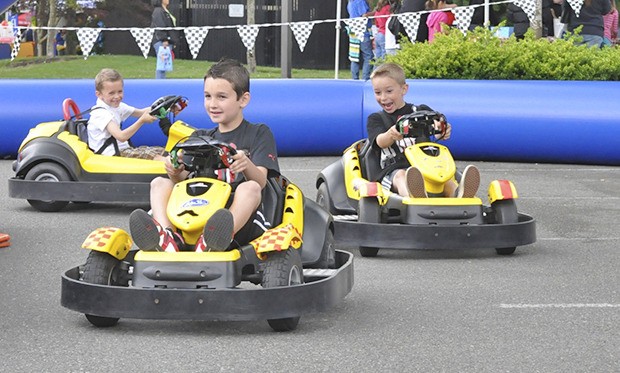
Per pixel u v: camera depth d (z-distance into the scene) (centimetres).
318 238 677
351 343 577
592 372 529
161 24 1839
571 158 1444
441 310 654
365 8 1897
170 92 1441
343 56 2664
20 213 1035
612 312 652
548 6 1864
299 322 621
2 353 556
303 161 1445
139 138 1453
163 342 577
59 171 1025
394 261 817
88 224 980
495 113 1444
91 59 2567
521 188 1216
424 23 1792
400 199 829
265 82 1488
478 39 1585
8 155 1486
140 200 1012
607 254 847
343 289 627
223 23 2627
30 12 2581
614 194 1175
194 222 599
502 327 614
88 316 599
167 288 577
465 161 1467
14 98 1455
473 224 809
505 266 796
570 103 1434
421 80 1482
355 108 1484
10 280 741
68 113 1066
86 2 2619
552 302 678
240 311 571
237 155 605
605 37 1967
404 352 560
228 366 533
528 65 1545
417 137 867
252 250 612
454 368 533
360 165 908
